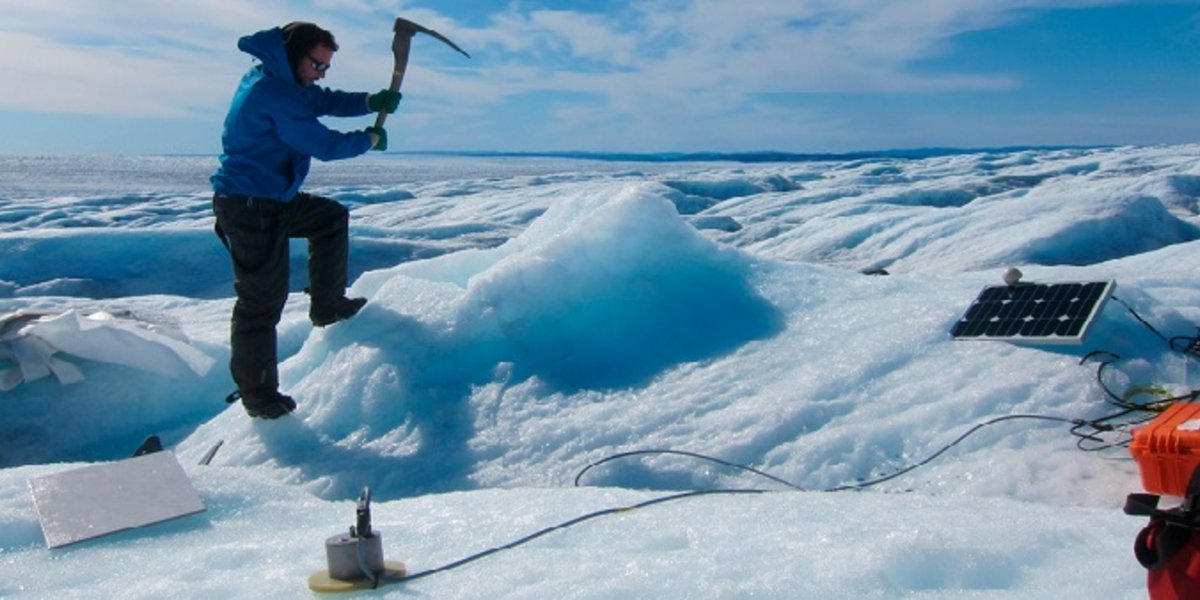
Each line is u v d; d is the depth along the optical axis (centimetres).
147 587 169
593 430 313
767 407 309
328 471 318
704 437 302
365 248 1324
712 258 403
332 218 384
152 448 301
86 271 1109
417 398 345
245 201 341
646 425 313
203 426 381
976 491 265
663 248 397
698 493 236
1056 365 312
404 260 1300
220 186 345
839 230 1510
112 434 416
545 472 300
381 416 344
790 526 191
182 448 366
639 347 364
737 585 151
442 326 371
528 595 154
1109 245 1136
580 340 366
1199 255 670
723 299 386
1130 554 166
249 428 354
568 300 378
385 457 321
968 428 290
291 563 182
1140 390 299
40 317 460
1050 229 1148
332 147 350
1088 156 6469
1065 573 158
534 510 214
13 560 196
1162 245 1138
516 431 321
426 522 208
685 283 391
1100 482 258
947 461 281
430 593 160
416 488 304
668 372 347
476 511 219
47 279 1067
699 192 3903
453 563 175
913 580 154
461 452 315
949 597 148
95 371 435
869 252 1377
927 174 5662
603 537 189
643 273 391
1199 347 323
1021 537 172
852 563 156
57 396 424
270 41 340
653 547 181
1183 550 127
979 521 194
